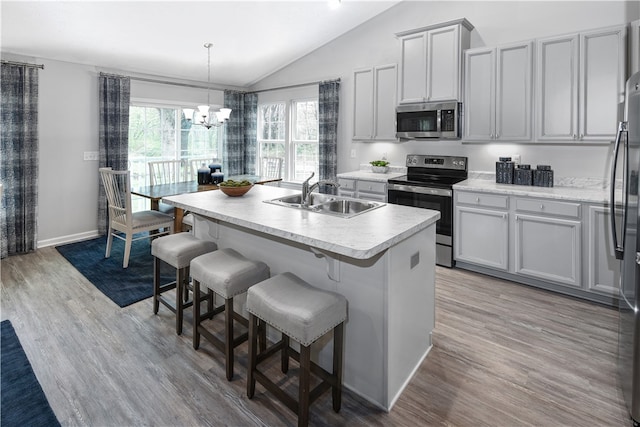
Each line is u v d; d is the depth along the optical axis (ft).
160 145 18.38
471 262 11.87
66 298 10.09
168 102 18.17
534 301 9.95
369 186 14.37
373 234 5.82
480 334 8.32
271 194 9.86
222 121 15.24
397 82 13.82
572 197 9.71
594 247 9.57
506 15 12.35
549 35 11.62
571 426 5.66
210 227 9.32
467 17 13.17
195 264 7.27
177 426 5.66
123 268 12.41
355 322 6.33
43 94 14.25
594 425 5.68
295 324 5.29
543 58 10.75
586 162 11.12
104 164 15.83
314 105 18.88
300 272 7.18
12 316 9.06
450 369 7.08
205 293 9.65
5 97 13.10
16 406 6.04
